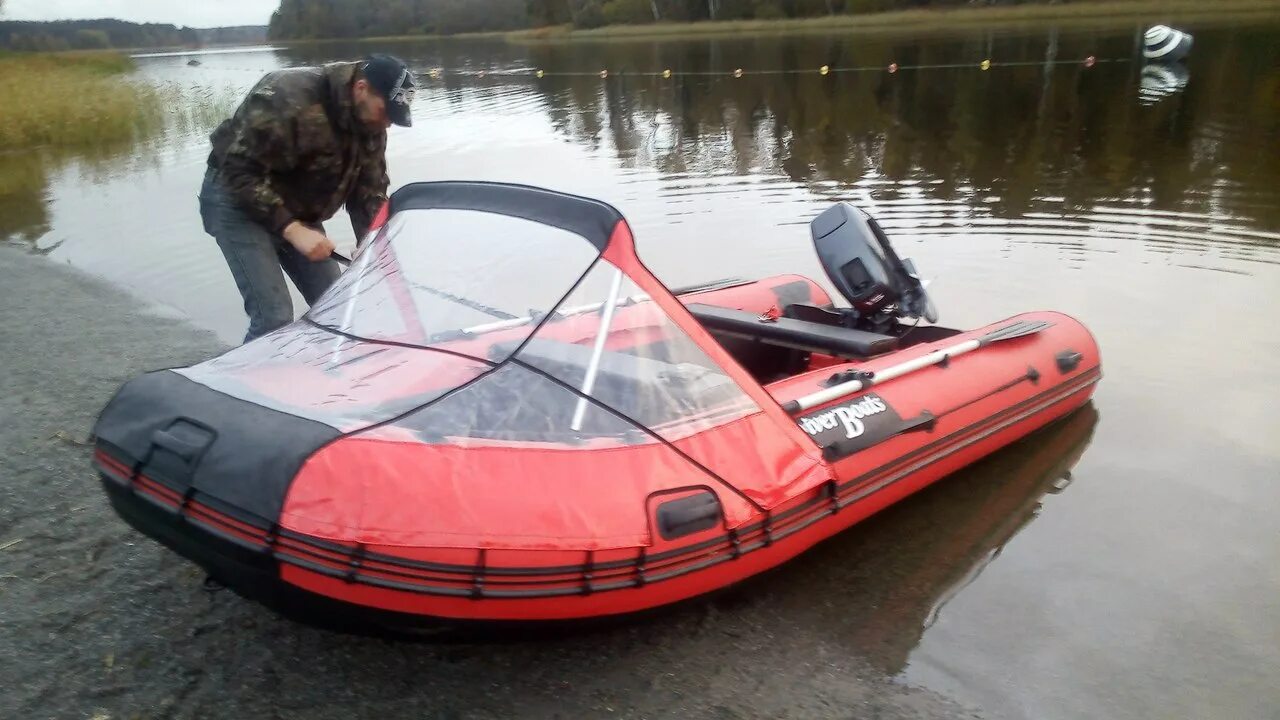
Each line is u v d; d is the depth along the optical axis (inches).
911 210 307.3
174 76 1076.5
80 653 102.0
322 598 85.9
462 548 85.6
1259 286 228.5
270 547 83.9
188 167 460.1
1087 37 901.8
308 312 117.8
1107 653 110.0
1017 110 507.8
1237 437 160.6
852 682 103.2
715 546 101.5
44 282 265.4
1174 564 127.5
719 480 102.0
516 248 108.2
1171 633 113.7
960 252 262.2
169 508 89.2
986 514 140.6
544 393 98.0
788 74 759.1
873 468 125.7
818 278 245.9
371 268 116.5
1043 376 158.9
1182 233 272.5
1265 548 130.7
